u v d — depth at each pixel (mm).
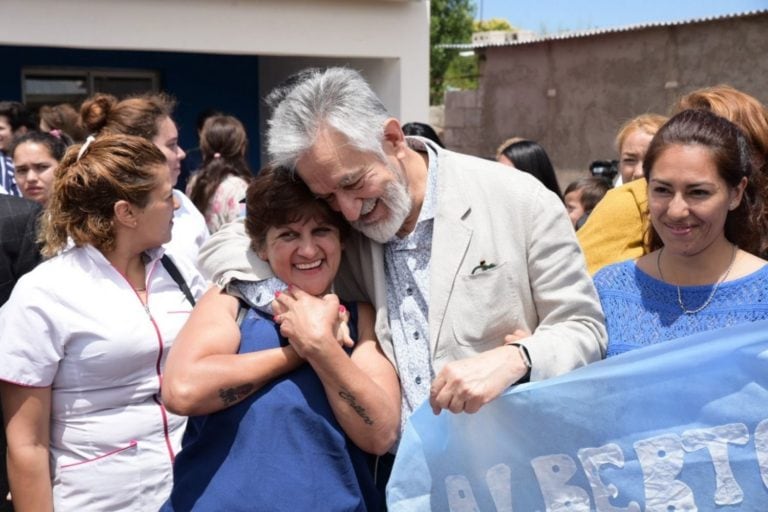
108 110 3877
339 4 8062
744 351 2131
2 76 8844
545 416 2186
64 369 2635
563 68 15945
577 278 2283
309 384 2201
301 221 2229
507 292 2277
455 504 2248
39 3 6828
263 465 2127
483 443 2230
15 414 2596
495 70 17297
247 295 2314
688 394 2160
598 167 8008
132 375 2689
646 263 2441
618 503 2207
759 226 2361
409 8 8414
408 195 2275
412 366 2322
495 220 2297
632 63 14766
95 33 7062
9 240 3314
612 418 2178
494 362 2125
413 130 4723
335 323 2184
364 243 2387
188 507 2164
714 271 2314
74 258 2688
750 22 13148
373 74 8633
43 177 4562
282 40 7844
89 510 2658
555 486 2221
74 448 2666
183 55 9695
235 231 2492
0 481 3203
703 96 2680
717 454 2166
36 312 2574
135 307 2697
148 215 2676
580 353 2209
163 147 3879
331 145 2117
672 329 2312
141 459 2697
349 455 2205
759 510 2166
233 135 5711
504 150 5164
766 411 2135
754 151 2469
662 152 2227
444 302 2279
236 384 2143
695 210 2191
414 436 2213
